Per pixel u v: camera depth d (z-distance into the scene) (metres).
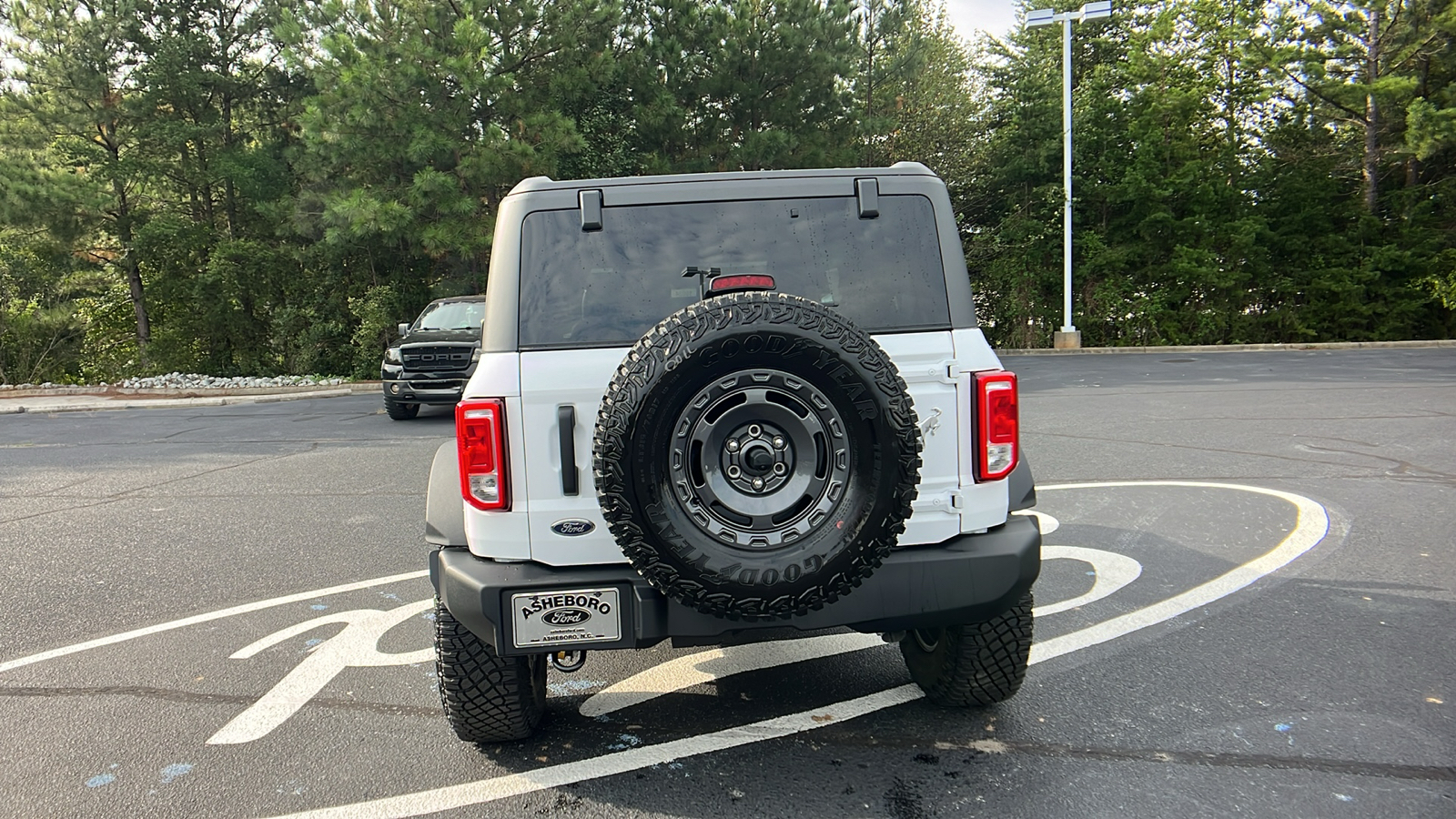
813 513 2.64
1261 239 25.78
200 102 27.44
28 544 6.73
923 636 3.62
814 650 4.25
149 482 9.32
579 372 2.87
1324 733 3.23
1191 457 8.56
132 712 3.73
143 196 28.38
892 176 3.20
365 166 22.78
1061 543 5.82
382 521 7.12
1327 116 25.78
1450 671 3.72
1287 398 12.61
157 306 29.16
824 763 3.14
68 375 28.28
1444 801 2.77
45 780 3.16
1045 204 26.73
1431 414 10.65
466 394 2.94
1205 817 2.72
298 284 27.34
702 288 3.06
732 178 3.14
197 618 4.93
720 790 2.98
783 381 2.59
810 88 25.25
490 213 23.25
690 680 3.94
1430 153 23.86
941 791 2.93
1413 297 24.70
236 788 3.08
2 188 23.33
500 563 2.92
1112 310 25.70
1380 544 5.54
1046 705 3.54
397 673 4.09
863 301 3.10
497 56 22.09
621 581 2.80
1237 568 5.19
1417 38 24.50
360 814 2.89
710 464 2.61
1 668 4.26
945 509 3.01
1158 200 25.41
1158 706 3.49
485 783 3.07
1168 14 26.38
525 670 3.20
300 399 20.02
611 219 3.09
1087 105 26.80
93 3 25.47
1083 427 10.63
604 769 3.15
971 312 3.11
